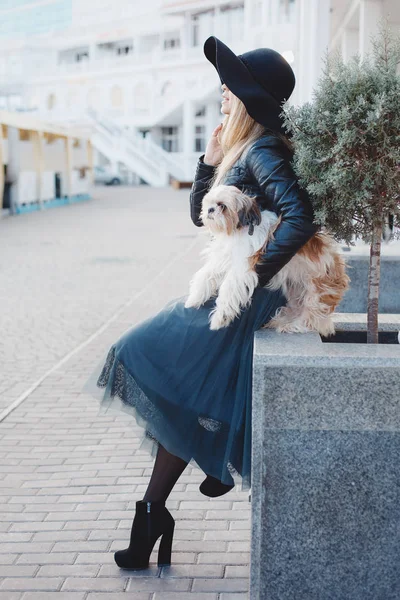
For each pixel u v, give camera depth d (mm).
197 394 2682
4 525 3357
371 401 2332
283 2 22250
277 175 2525
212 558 3012
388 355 2336
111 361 2795
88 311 8734
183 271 11711
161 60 51438
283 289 2686
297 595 2455
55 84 59750
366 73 2455
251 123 2707
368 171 2434
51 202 27531
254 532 2428
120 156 47406
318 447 2369
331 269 2713
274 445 2379
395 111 2369
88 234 17734
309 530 2412
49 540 3203
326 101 2467
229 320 2631
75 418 4926
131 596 2734
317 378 2334
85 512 3488
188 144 48750
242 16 50219
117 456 4227
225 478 2662
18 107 58219
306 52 10828
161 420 2715
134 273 11633
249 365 2635
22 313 8641
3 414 5023
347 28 13180
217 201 2518
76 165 31047
